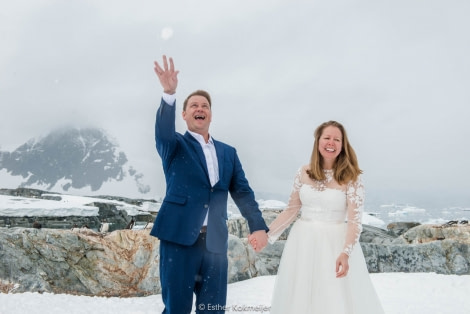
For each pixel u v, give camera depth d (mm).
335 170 3111
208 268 2609
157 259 7004
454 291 5867
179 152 2717
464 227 10188
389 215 147500
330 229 3105
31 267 6492
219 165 2789
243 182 2963
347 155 3072
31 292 6055
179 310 2496
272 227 3328
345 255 2828
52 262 6664
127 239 7488
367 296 3006
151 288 6688
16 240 6707
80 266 6809
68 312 4742
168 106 2625
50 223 36906
